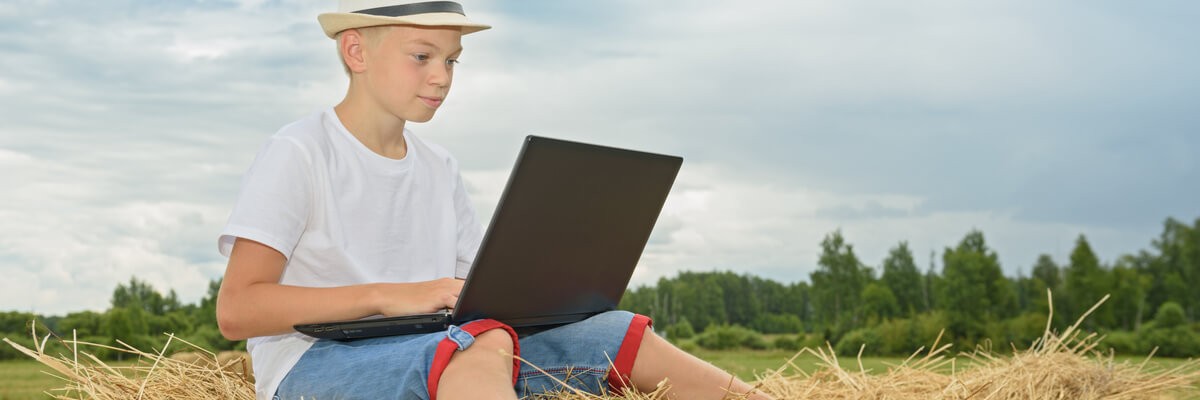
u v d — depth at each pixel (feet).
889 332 52.95
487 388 5.33
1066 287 54.39
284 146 6.36
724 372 6.75
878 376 9.30
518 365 5.94
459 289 5.95
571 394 6.40
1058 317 53.52
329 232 6.52
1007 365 9.60
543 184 5.67
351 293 5.92
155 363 7.56
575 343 6.61
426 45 6.64
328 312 5.87
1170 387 9.42
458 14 6.75
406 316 5.98
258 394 6.58
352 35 6.77
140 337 39.52
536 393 6.55
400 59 6.63
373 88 6.75
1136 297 53.36
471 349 5.61
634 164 6.18
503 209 5.55
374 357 5.85
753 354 49.65
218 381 7.59
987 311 53.06
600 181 6.01
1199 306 53.11
